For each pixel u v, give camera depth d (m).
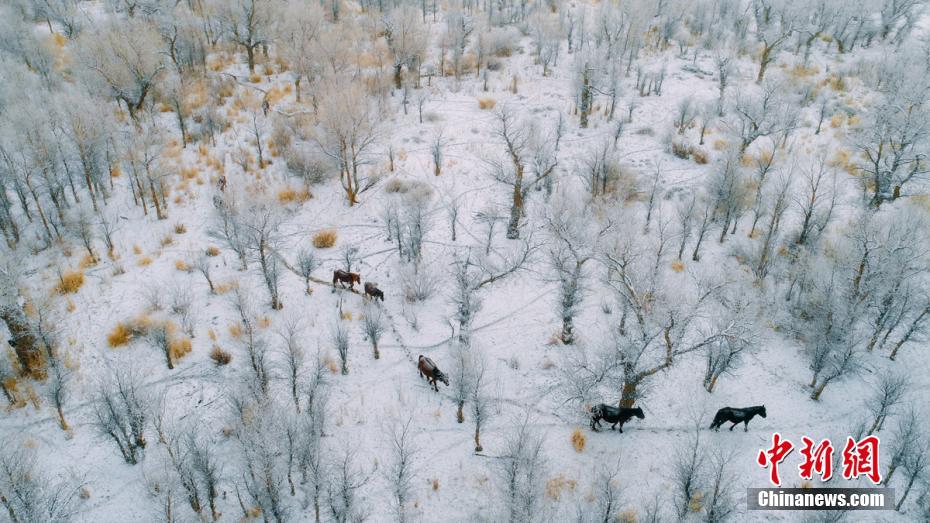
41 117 30.94
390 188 34.53
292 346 22.34
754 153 36.62
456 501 19.94
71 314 26.19
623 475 20.83
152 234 31.03
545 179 33.97
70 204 32.34
